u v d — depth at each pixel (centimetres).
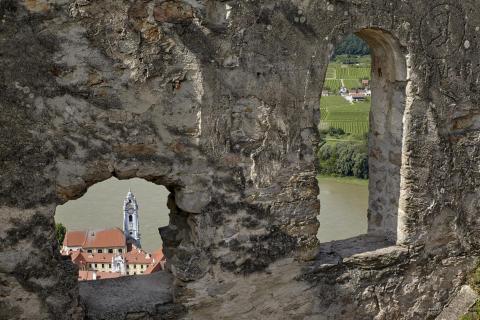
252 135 573
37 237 502
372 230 722
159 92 525
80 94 497
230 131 562
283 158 593
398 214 678
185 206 555
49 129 491
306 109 596
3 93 470
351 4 592
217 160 560
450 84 668
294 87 584
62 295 519
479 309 700
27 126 483
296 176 602
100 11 491
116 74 507
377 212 714
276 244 604
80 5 482
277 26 562
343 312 657
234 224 579
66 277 518
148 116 525
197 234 563
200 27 531
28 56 474
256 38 555
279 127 584
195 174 552
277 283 614
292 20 567
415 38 633
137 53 511
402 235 676
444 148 681
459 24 658
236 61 552
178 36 524
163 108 529
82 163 507
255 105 569
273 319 620
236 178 573
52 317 519
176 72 529
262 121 575
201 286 571
